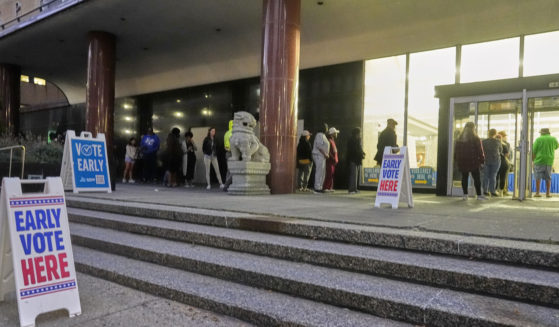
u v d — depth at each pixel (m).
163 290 3.44
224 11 11.04
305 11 10.32
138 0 10.45
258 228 4.48
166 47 14.16
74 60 16.42
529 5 9.02
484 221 4.50
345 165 12.11
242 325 2.88
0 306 3.34
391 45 11.26
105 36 12.84
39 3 13.28
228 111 14.96
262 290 3.32
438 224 4.23
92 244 4.80
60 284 3.11
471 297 2.78
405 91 11.34
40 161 10.56
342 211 5.38
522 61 9.78
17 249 2.99
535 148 9.30
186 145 12.77
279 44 8.91
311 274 3.32
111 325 2.90
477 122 9.20
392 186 6.03
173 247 4.30
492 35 10.02
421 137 11.10
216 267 3.65
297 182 12.32
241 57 13.94
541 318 2.43
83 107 20.73
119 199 6.92
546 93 8.16
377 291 2.89
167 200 6.76
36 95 25.77
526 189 8.95
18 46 14.57
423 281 3.06
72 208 6.74
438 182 9.59
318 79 12.73
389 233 3.68
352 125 12.07
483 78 10.30
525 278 2.75
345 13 10.38
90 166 8.67
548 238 3.43
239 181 8.45
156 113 17.41
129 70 16.91
